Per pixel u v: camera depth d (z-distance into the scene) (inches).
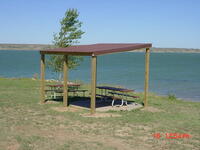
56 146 251.0
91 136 292.0
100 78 1428.4
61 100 543.8
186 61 4271.7
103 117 390.3
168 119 395.9
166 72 1961.1
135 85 1093.8
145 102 490.3
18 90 677.3
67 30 740.7
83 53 402.3
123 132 312.8
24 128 316.2
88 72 1894.7
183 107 524.4
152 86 1086.4
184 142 283.0
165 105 536.4
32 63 3024.1
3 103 481.4
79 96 618.8
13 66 2484.0
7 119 359.3
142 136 299.3
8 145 250.8
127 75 1638.8
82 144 260.2
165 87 1054.4
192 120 395.9
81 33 759.1
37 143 258.7
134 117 398.6
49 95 617.0
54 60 762.2
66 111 430.3
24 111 420.2
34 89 707.4
